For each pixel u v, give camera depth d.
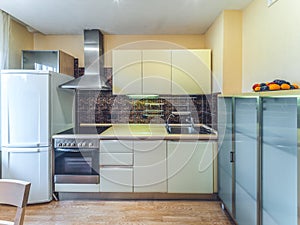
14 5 2.94
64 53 3.90
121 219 2.88
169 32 4.09
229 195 2.86
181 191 3.42
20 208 1.18
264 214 1.93
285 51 2.17
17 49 3.78
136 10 3.11
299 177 1.43
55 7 3.00
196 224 2.77
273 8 2.38
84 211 3.09
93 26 3.77
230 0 2.84
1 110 3.22
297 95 1.39
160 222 2.81
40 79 3.25
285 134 1.60
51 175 3.39
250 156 2.22
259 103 1.97
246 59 3.05
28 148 3.23
